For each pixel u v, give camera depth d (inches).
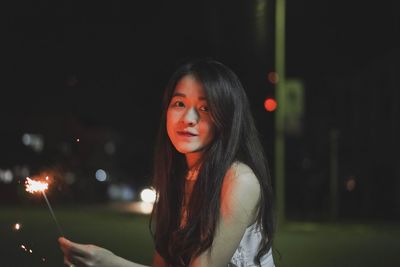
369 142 1929.1
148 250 627.5
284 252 648.4
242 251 109.1
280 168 1142.3
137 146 3585.1
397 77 1760.6
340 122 2119.8
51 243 665.0
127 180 3779.5
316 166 2164.1
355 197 1918.1
